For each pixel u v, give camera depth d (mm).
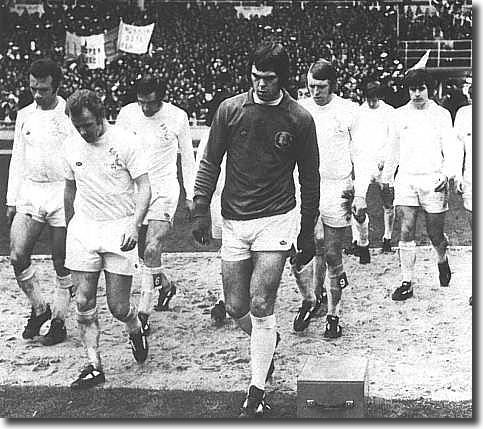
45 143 6766
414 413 5684
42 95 6730
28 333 7215
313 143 5555
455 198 10414
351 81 15031
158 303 7863
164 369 6551
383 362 6555
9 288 8648
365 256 8984
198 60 16500
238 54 16578
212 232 7199
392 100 9461
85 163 5871
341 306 7777
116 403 5914
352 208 6910
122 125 7250
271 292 5496
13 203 6984
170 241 10125
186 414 5676
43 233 10781
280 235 5508
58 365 6688
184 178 7387
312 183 5641
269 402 5801
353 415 5293
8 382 6320
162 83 7148
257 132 5445
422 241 9922
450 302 7680
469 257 8859
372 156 6891
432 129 7590
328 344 6980
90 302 6082
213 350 6953
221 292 7426
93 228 5977
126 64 16453
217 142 5586
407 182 7797
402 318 7449
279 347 6961
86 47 16578
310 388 5312
